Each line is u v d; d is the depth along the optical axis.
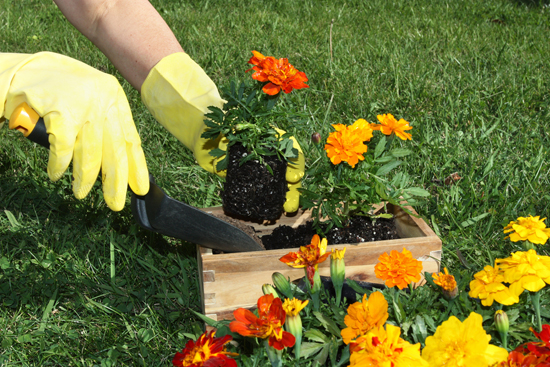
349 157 1.47
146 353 1.61
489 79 3.86
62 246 2.11
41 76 1.33
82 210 2.36
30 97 1.25
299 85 1.42
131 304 1.84
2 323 1.74
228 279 1.58
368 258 1.63
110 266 2.02
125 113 1.42
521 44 4.89
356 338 1.15
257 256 1.56
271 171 1.54
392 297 1.33
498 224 2.23
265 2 6.53
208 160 1.72
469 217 2.29
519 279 1.18
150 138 3.03
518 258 1.22
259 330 1.11
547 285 1.46
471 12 6.21
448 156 2.81
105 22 1.65
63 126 1.26
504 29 5.43
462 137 2.99
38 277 1.98
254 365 1.25
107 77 1.41
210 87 1.68
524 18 5.94
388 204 1.97
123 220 2.35
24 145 2.90
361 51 4.53
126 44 1.66
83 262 2.06
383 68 4.09
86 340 1.68
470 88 3.68
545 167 2.64
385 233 1.85
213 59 4.23
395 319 1.34
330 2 6.57
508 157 2.81
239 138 1.52
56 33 4.90
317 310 1.35
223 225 1.57
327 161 1.65
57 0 1.65
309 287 1.35
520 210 2.35
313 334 1.33
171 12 5.73
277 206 1.63
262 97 1.54
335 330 1.30
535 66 4.21
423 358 1.09
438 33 5.28
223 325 1.46
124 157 1.39
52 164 1.29
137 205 1.51
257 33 5.09
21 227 2.25
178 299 1.88
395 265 1.30
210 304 1.60
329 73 3.89
